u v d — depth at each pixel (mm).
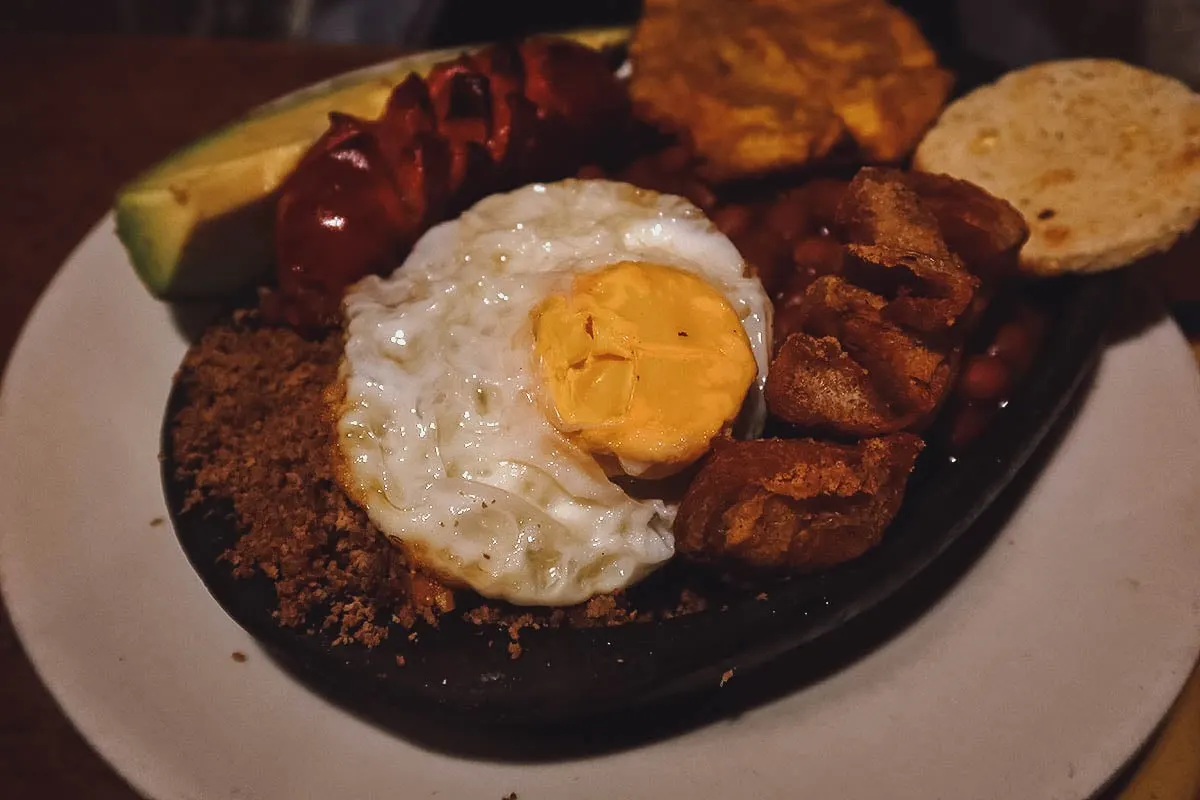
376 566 221
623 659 211
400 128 256
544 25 416
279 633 218
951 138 284
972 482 228
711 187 283
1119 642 227
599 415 221
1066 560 241
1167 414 260
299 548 224
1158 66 400
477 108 257
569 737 222
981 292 241
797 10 301
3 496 255
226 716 224
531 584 219
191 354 262
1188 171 261
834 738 221
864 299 226
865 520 213
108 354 281
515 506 220
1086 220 259
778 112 276
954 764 215
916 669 229
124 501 256
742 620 214
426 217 252
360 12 447
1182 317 292
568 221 250
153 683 227
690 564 224
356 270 251
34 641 233
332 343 253
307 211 249
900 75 289
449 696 210
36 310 288
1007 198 270
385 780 217
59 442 265
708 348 226
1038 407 238
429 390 229
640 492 228
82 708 223
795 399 224
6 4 433
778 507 210
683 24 297
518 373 227
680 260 245
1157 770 225
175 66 359
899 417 224
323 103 283
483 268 241
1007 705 222
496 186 260
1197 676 236
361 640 216
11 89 353
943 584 240
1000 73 303
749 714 225
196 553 230
